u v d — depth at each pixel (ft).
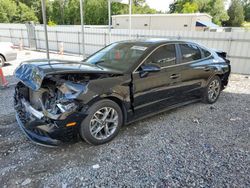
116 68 11.75
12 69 30.25
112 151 10.15
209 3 195.42
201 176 8.59
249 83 25.61
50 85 9.56
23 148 10.25
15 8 152.25
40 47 59.16
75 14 171.12
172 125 13.06
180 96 14.25
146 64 11.89
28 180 8.20
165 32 37.24
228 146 10.83
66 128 9.24
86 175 8.54
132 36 41.52
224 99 18.62
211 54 16.85
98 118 10.30
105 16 164.45
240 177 8.56
